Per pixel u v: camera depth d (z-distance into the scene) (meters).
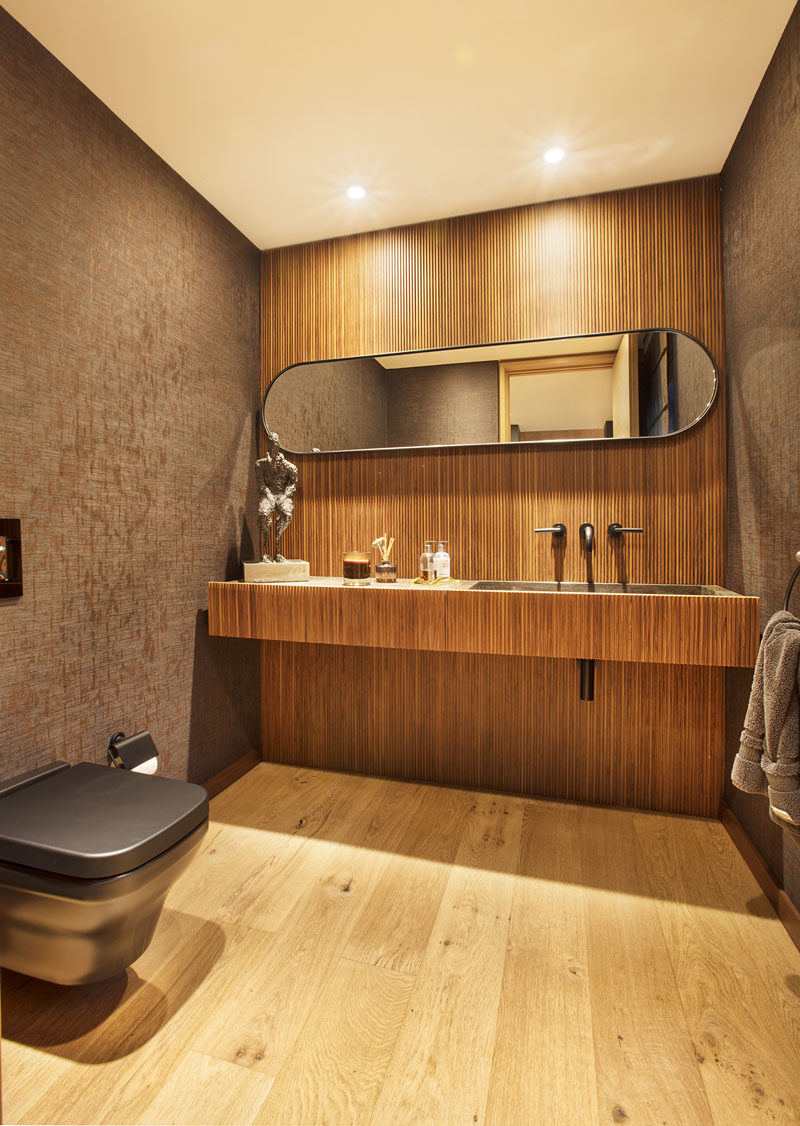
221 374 2.44
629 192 2.24
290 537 2.73
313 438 2.66
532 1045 1.22
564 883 1.80
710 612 1.78
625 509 2.30
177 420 2.18
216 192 2.27
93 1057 1.19
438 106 1.82
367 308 2.55
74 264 1.71
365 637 2.13
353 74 1.69
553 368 2.34
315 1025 1.28
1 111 1.48
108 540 1.86
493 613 1.98
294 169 2.13
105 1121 1.07
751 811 1.93
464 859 1.94
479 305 2.41
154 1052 1.21
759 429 1.81
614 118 1.87
